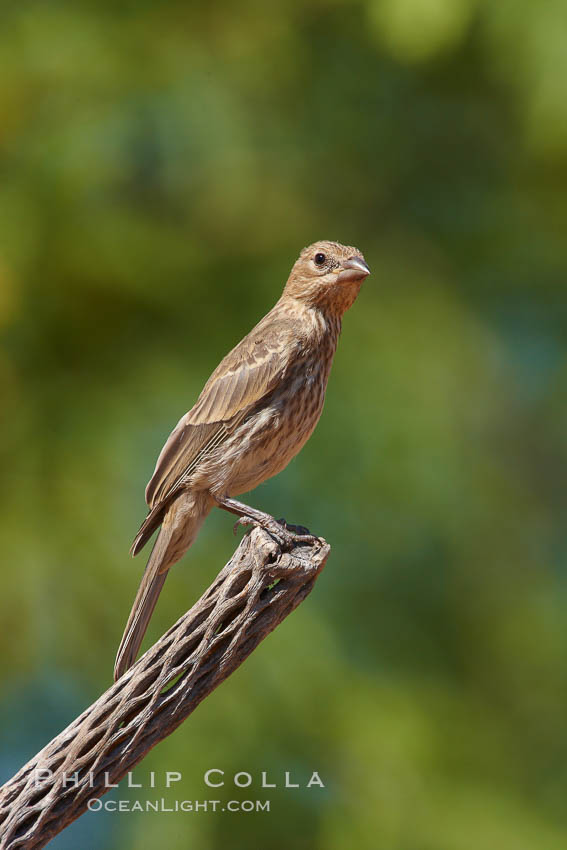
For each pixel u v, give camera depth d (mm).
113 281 12141
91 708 6492
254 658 11516
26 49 12750
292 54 13883
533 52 13086
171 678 6492
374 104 14445
